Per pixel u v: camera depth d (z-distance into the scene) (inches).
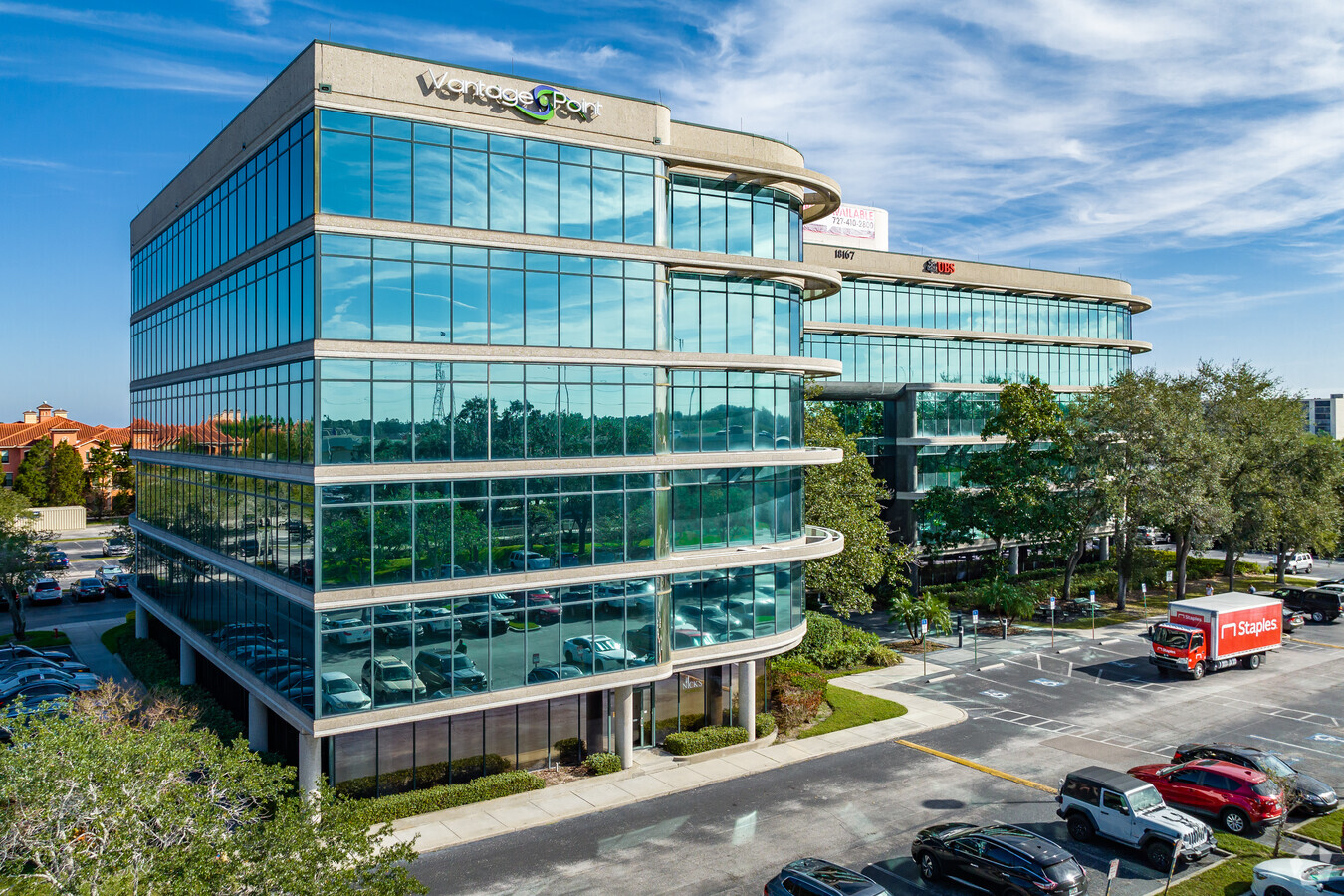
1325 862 873.5
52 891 594.6
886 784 1151.0
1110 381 3329.2
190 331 1459.2
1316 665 1777.8
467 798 1076.5
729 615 1294.3
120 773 651.5
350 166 1002.7
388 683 1023.6
